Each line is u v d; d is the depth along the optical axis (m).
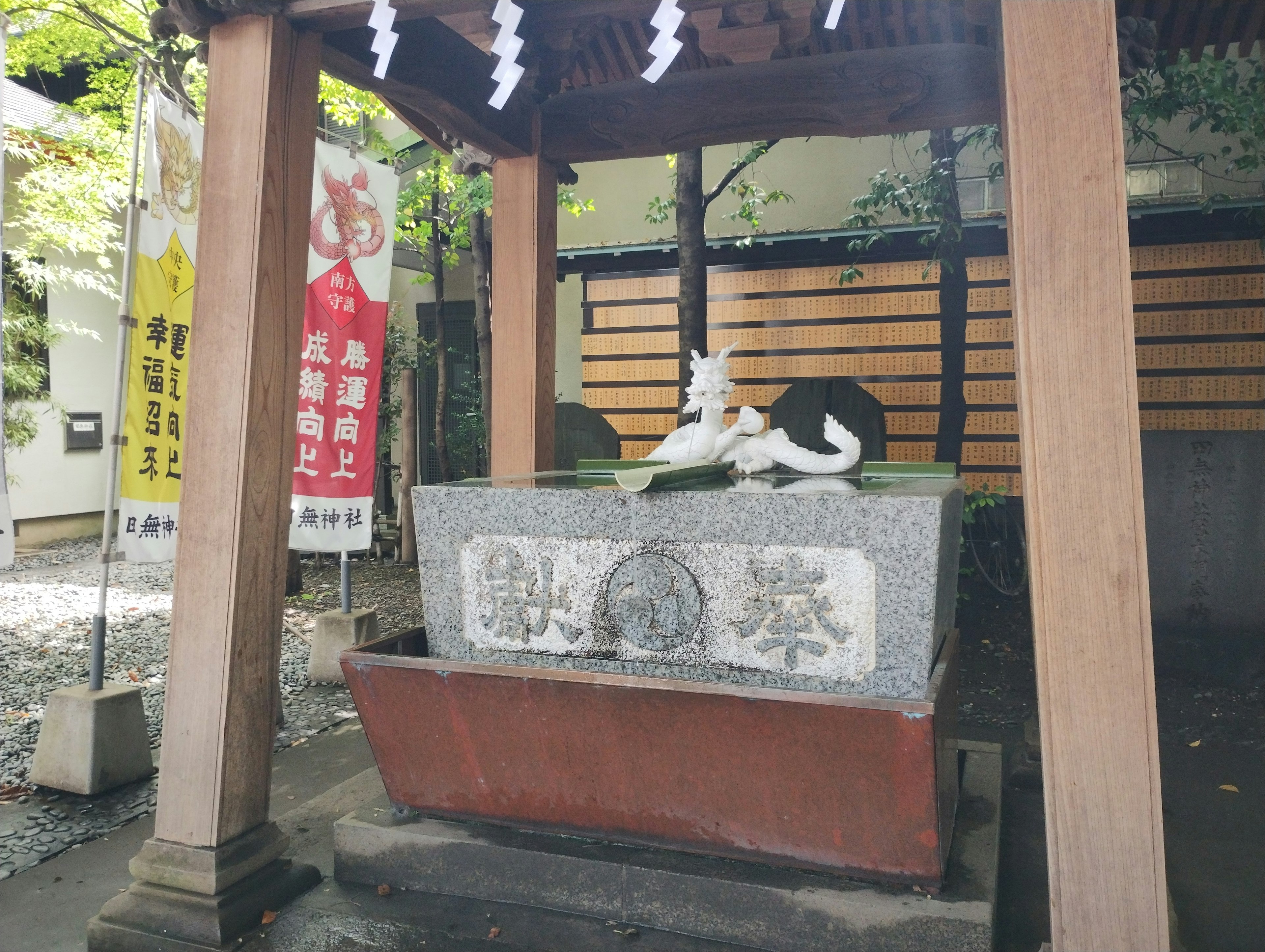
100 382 12.28
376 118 11.34
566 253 9.11
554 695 2.90
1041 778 4.18
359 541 5.30
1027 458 2.36
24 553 11.16
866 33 4.45
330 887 3.21
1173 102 6.07
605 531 2.97
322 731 5.04
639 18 4.11
